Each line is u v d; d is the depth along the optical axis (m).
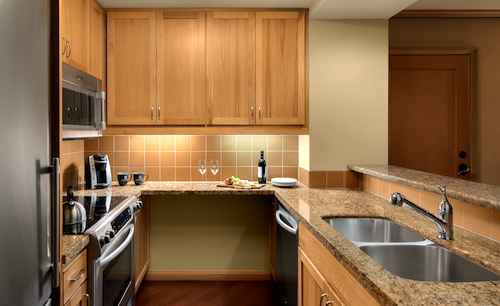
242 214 2.94
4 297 0.80
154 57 2.53
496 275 1.00
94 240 1.38
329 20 2.52
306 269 1.60
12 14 0.83
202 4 2.46
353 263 1.01
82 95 1.88
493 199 1.15
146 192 2.42
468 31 2.89
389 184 2.06
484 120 2.92
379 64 2.54
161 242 2.92
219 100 2.54
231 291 2.66
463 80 2.91
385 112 2.56
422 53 2.88
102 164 2.53
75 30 2.00
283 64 2.54
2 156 0.79
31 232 0.94
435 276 1.23
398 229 1.55
